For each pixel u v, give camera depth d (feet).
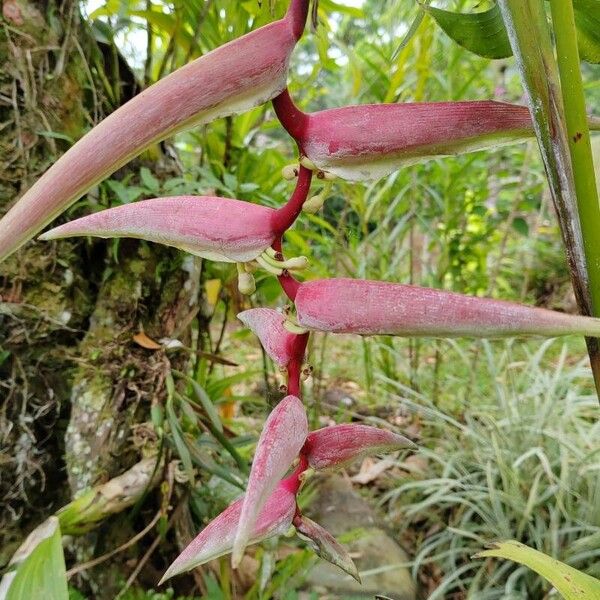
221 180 3.22
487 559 3.26
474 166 5.22
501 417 4.32
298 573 2.81
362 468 4.47
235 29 2.70
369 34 4.30
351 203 4.55
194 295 2.69
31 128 2.22
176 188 2.50
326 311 0.83
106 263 2.46
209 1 2.50
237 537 0.70
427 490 3.56
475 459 3.95
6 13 2.13
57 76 2.28
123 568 2.51
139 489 2.27
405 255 5.27
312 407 4.54
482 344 4.68
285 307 0.97
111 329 2.46
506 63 4.38
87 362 2.42
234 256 0.89
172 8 2.84
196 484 2.80
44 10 2.23
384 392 5.04
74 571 2.14
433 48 3.84
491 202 6.84
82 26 2.39
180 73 0.77
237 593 2.76
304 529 0.96
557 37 1.07
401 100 4.27
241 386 5.29
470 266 7.38
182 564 0.88
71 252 2.37
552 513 3.11
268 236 0.89
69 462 2.37
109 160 0.75
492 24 1.36
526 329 0.75
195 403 2.63
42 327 2.34
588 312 1.08
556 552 2.97
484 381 5.30
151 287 2.54
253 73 0.79
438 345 4.90
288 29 0.81
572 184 1.02
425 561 3.14
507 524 3.27
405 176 4.66
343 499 3.75
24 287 2.28
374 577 3.06
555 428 3.93
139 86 2.69
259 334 1.04
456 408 5.03
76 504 2.15
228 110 0.81
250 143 3.38
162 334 2.60
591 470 3.45
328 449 0.98
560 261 8.40
